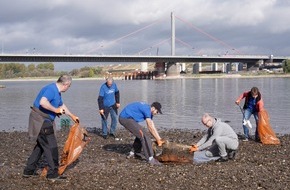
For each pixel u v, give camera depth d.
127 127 11.04
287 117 26.44
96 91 67.81
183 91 61.66
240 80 113.06
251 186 8.59
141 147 11.47
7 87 94.31
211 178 9.17
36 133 8.96
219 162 10.88
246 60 143.50
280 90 61.56
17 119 26.94
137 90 66.62
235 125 22.25
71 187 8.66
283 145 13.88
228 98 45.34
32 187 8.67
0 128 22.06
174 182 8.91
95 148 13.39
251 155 11.92
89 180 9.12
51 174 9.17
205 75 149.25
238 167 10.24
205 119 11.04
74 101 43.72
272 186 8.55
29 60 107.88
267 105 36.09
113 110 15.68
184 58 130.00
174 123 23.45
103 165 10.64
